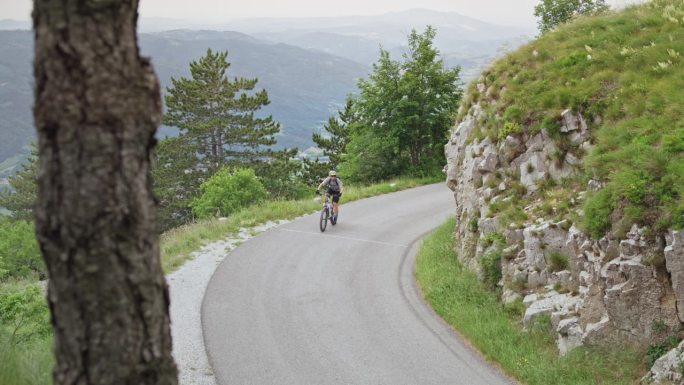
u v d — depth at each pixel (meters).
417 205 25.30
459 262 15.53
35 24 2.53
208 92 54.34
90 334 2.58
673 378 8.40
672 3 17.56
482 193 15.20
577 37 17.45
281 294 13.77
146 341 2.70
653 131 11.41
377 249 18.06
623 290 9.60
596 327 9.86
